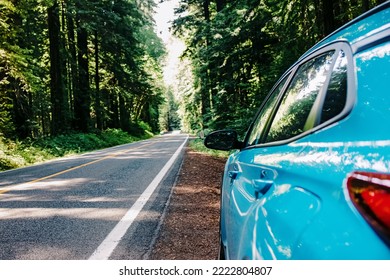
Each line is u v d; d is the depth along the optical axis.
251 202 1.75
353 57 1.26
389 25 1.14
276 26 13.34
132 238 4.13
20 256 3.56
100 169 10.91
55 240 4.05
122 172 9.99
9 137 18.33
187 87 39.19
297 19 11.81
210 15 26.22
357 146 1.00
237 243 1.78
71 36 30.97
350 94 1.18
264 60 14.79
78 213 5.30
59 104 26.38
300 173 1.26
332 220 0.92
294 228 1.08
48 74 31.47
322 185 1.06
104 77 40.19
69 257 3.50
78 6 25.30
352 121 1.10
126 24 32.50
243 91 16.98
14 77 17.53
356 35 1.33
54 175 9.90
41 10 24.52
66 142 24.38
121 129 47.50
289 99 2.08
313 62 1.80
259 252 1.30
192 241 4.04
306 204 1.09
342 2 10.23
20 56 16.62
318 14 10.67
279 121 2.12
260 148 2.25
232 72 15.92
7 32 16.67
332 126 1.21
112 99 45.31
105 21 27.22
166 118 131.50
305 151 1.34
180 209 5.61
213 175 9.77
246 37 14.10
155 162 12.76
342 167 1.00
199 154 16.95
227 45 14.64
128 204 5.89
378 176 0.83
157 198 6.38
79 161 14.47
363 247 0.80
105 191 7.06
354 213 0.86
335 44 1.52
